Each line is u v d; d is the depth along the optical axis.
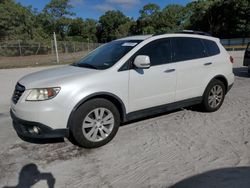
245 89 8.79
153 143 4.56
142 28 93.31
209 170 3.62
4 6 46.78
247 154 4.06
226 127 5.23
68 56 35.56
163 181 3.41
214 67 6.00
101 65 4.81
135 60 4.65
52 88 4.10
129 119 4.89
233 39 53.75
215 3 66.31
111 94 4.52
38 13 77.44
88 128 4.39
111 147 4.46
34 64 24.14
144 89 4.90
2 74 16.06
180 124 5.45
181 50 5.51
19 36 47.19
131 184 3.38
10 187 3.39
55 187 3.37
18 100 4.29
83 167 3.83
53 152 4.33
